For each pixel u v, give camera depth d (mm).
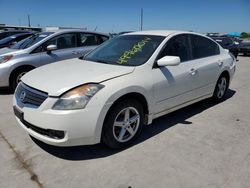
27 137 3670
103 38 7727
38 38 6797
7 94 6062
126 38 4395
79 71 3389
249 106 5305
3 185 2641
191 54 4430
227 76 5477
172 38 4117
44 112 2883
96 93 2951
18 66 6078
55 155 3205
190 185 2672
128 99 3262
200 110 4965
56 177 2781
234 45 15062
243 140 3705
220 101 5527
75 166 2984
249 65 12242
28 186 2635
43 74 3461
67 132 2859
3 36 13688
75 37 7086
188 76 4152
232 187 2650
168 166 3004
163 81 3682
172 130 3992
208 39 5016
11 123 4180
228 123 4336
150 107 3582
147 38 4145
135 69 3436
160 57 3777
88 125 2920
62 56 6707
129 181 2727
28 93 3148
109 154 3244
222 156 3244
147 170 2922
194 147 3461
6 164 3002
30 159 3113
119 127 3287
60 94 2885
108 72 3281
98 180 2740
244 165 3049
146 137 3734
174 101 4016
